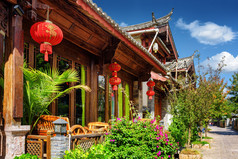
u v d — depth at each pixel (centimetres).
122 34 652
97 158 436
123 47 817
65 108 621
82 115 692
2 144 362
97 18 529
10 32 378
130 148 490
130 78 1075
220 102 1547
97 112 778
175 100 1007
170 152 575
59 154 408
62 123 433
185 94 961
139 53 806
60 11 515
